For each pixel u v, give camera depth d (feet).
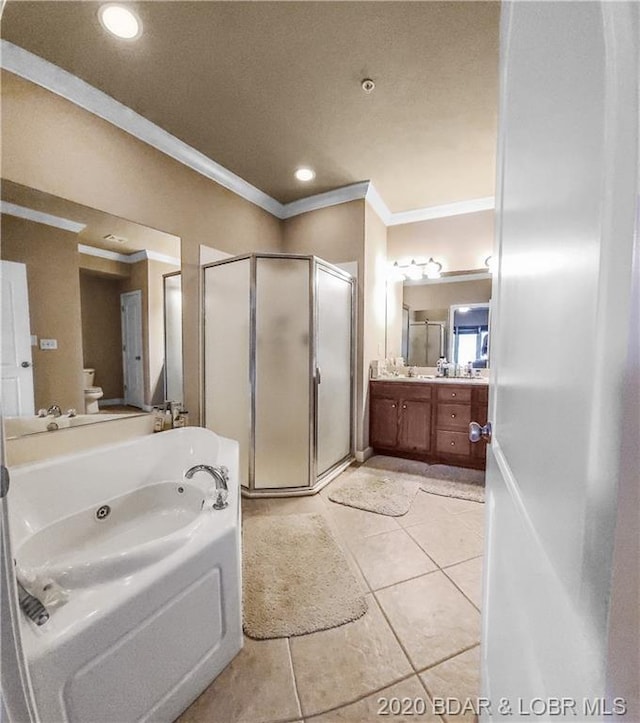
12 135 4.95
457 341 11.12
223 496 4.18
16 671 1.58
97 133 5.91
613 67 0.87
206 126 6.67
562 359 1.24
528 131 1.73
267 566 5.27
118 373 6.54
